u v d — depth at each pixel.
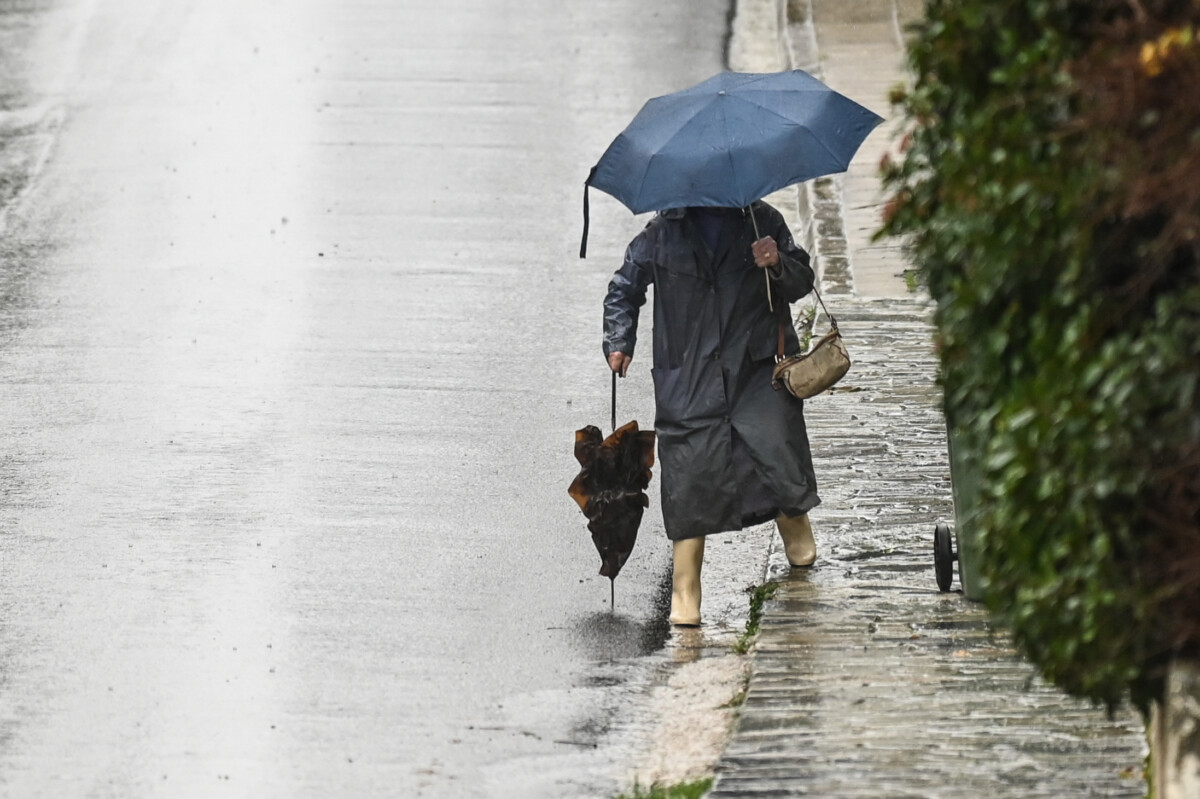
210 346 44.59
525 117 63.28
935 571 30.73
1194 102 15.35
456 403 40.88
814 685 26.59
